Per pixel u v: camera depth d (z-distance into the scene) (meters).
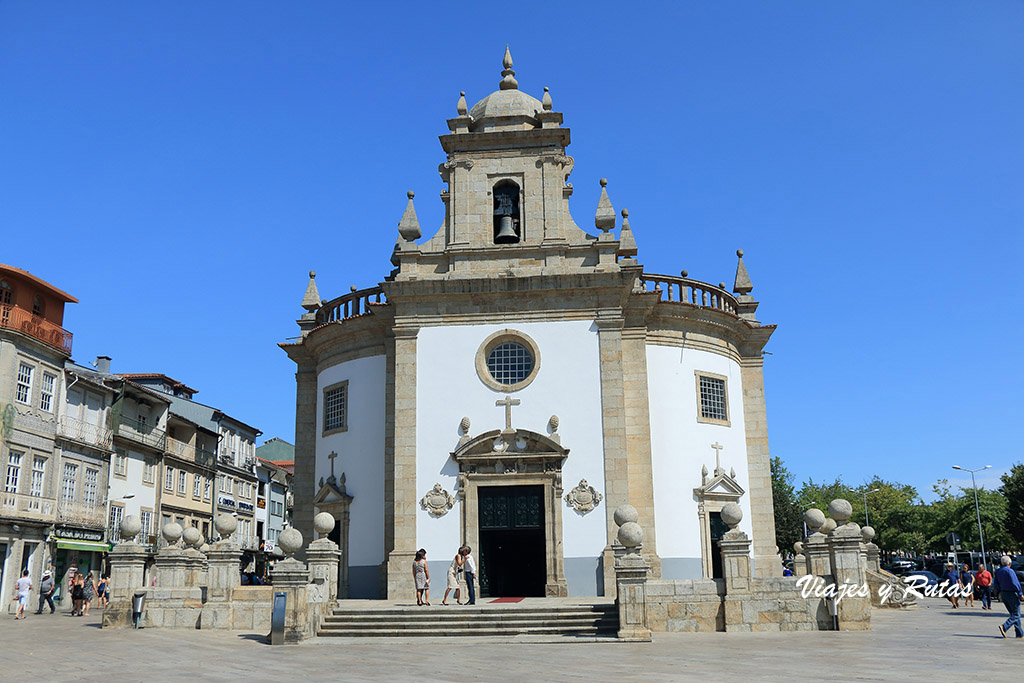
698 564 28.23
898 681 12.20
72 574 41.78
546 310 27.42
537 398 26.81
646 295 28.23
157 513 50.31
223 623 22.88
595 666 14.59
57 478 40.59
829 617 20.83
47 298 42.56
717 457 29.73
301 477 32.00
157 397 50.16
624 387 27.92
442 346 27.52
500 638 19.73
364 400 30.11
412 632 20.48
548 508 26.02
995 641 18.16
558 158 28.69
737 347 32.34
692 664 14.62
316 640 19.94
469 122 29.42
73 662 15.89
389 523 28.16
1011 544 73.94
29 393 39.16
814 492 92.75
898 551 96.44
